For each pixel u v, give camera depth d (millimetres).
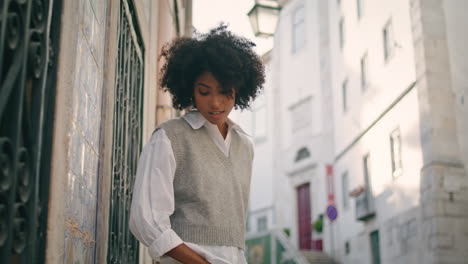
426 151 10641
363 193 13984
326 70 17578
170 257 1522
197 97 1635
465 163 10383
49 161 1168
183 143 1593
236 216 1636
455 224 10086
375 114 13453
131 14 2910
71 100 1318
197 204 1568
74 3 1354
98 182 1966
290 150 19359
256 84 1850
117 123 2354
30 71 1055
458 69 10594
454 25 10711
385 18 12898
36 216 1064
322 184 17188
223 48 1632
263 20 5941
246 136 1814
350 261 15000
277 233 15703
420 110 10945
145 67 3480
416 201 11055
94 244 1909
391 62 12523
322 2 18188
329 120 17172
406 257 11523
